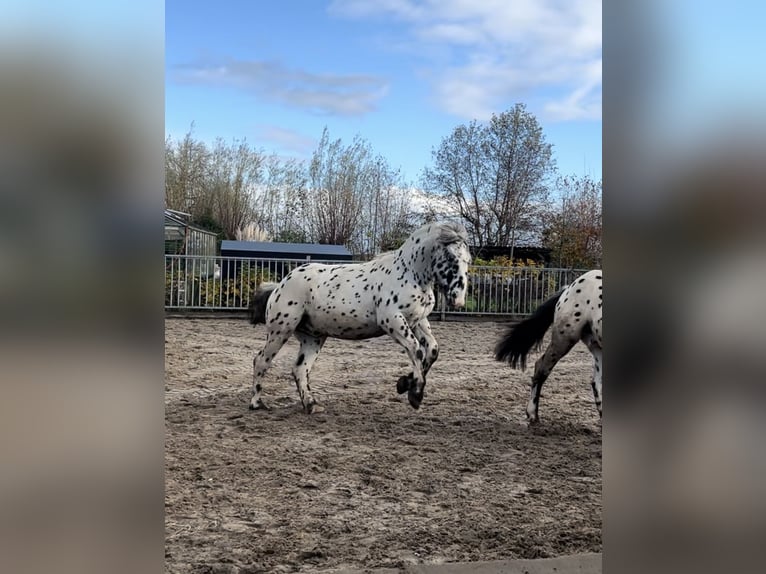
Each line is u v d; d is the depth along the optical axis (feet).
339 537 10.04
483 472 13.80
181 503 11.46
